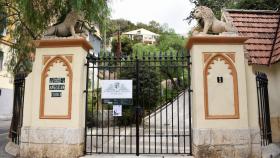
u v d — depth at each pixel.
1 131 14.39
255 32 10.72
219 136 6.93
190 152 7.22
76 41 7.42
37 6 9.66
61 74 7.46
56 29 7.81
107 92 7.45
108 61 7.78
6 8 10.62
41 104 7.41
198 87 7.16
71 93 7.32
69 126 7.18
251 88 7.39
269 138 8.21
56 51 7.54
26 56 11.25
